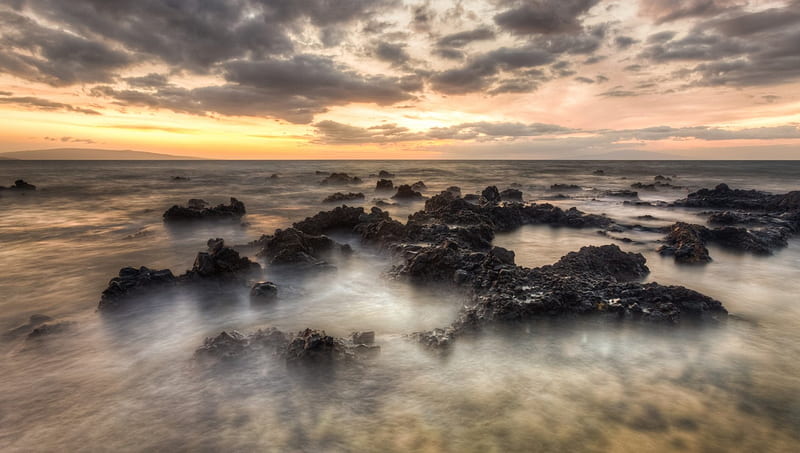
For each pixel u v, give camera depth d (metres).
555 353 9.12
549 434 6.54
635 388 7.78
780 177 84.38
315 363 8.39
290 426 6.80
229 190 60.66
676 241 20.23
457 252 14.90
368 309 12.21
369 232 21.16
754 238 19.75
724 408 7.19
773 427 6.70
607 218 27.53
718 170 119.19
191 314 11.81
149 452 6.25
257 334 9.50
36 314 11.90
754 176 88.44
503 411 7.11
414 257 15.01
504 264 13.63
